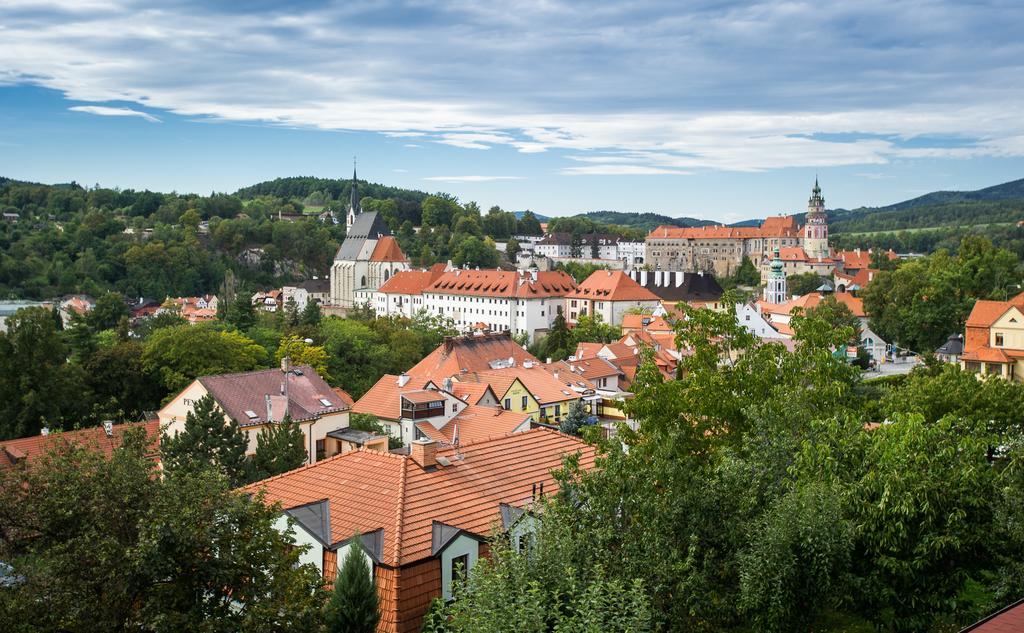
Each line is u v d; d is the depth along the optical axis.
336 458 44.81
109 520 27.45
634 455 33.12
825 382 50.38
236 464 57.88
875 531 31.66
